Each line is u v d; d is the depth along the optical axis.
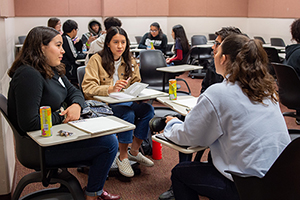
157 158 2.98
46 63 1.80
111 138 1.91
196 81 6.83
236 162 1.42
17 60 1.79
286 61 3.26
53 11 7.71
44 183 1.74
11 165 2.41
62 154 1.79
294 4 8.18
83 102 2.07
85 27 8.14
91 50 4.09
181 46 5.19
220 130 1.44
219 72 1.62
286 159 1.20
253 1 9.78
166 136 1.70
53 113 1.84
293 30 3.04
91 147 1.84
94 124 1.79
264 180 1.25
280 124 1.42
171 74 4.16
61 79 2.10
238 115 1.40
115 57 2.80
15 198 1.90
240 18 10.06
